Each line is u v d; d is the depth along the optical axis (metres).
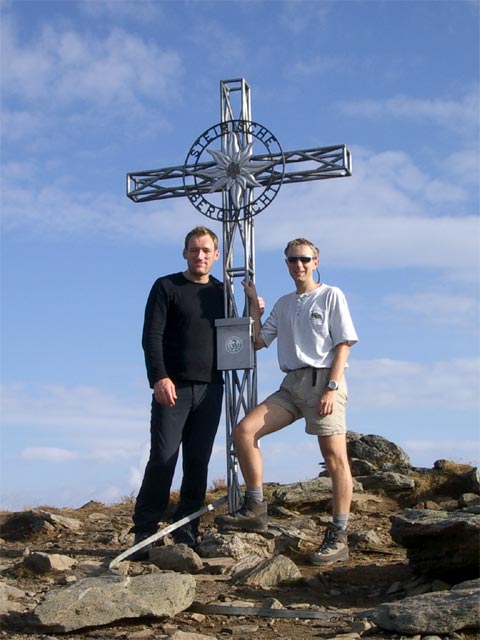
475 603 4.65
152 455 7.38
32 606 5.34
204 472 7.54
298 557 7.01
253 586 6.00
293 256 7.05
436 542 5.82
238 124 8.34
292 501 10.64
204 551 6.98
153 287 7.59
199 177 8.38
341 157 8.11
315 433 6.87
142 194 8.66
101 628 4.94
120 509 11.95
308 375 6.90
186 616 5.18
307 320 6.96
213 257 7.69
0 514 10.67
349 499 6.86
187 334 7.48
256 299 7.89
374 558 6.94
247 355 7.57
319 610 5.34
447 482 11.30
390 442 12.62
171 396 7.23
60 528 9.78
